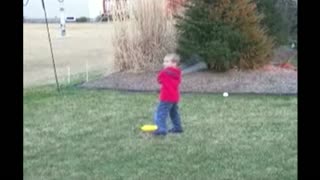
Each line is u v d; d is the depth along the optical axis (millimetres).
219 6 12109
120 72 12992
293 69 12625
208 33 12133
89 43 21391
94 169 6223
